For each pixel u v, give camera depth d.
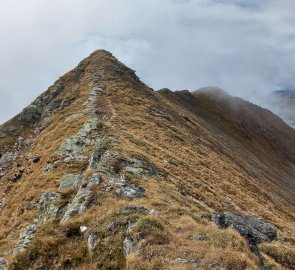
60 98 80.56
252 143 164.62
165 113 73.94
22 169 51.50
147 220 19.22
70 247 20.61
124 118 57.28
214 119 162.38
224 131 153.88
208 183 45.38
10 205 40.41
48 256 20.41
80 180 32.00
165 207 25.12
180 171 42.44
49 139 55.09
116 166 34.16
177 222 22.19
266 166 134.25
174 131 62.81
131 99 71.62
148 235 18.33
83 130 49.47
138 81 91.38
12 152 73.00
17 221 34.03
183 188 37.09
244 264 16.28
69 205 27.56
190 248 17.56
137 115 62.00
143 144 45.69
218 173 54.53
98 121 50.72
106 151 37.53
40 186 38.56
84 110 62.19
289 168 169.75
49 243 20.95
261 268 17.59
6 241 31.08
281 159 175.25
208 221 24.39
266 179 96.75
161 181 34.81
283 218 55.12
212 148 77.00
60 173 39.81
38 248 20.78
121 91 74.06
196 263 16.33
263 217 45.88
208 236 19.22
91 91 72.56
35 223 31.27
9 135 79.94
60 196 29.58
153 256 16.95
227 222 26.36
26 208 35.84
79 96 73.25
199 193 37.97
